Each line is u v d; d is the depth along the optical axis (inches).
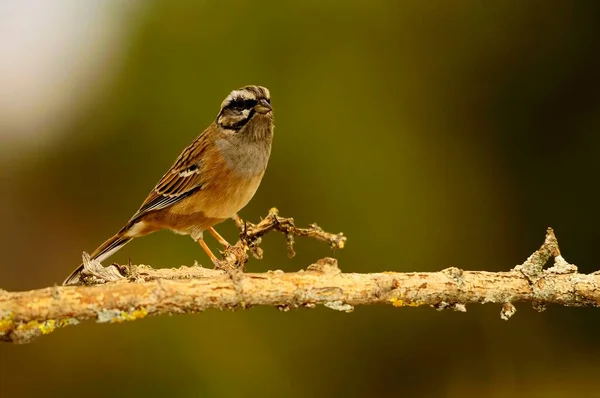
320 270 248.1
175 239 517.0
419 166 558.6
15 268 574.9
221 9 551.8
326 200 539.2
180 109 547.5
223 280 239.1
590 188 576.1
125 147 559.5
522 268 263.1
